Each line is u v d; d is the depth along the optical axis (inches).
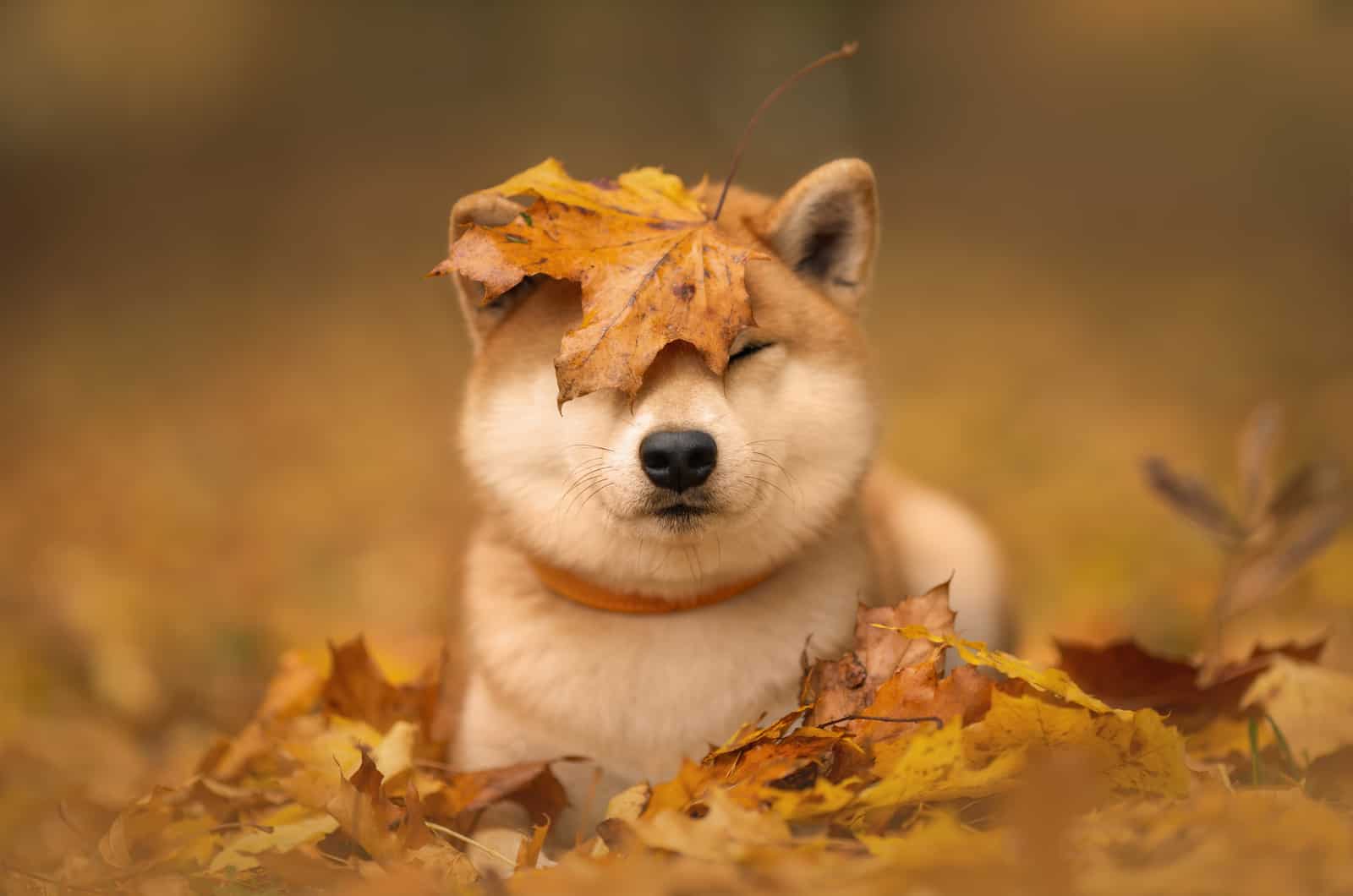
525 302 174.1
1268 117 927.7
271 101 1192.8
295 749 155.7
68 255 939.3
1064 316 736.3
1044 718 126.6
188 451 517.7
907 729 134.0
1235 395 509.4
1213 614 194.7
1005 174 1209.4
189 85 1092.5
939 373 637.3
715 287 149.3
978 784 123.3
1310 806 115.2
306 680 189.2
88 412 596.7
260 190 1122.7
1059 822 104.2
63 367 685.9
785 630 161.8
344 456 516.4
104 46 987.3
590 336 145.7
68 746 226.8
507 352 168.1
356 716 178.9
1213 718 160.7
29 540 389.4
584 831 159.2
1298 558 181.2
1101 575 323.3
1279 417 190.2
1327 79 875.4
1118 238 920.9
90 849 158.2
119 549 378.3
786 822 122.7
